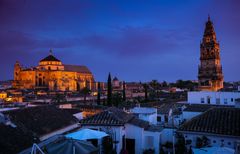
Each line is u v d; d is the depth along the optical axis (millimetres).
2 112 31781
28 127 29969
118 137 28219
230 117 30484
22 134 26984
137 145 29766
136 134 29938
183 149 28469
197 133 28641
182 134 29578
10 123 27922
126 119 30844
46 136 30719
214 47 128375
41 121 34094
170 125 45719
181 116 47469
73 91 194875
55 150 16375
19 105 72062
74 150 16266
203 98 64750
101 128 28672
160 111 52375
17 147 23344
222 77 131500
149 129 30891
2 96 137000
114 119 29234
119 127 28375
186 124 30703
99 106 83125
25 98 116688
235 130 27531
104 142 26250
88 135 22531
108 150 26078
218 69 129250
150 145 30156
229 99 61375
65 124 37781
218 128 28391
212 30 130500
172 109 54531
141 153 29531
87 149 17094
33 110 36500
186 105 54719
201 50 132375
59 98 114375
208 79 128625
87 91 148375
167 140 35750
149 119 42094
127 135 30219
